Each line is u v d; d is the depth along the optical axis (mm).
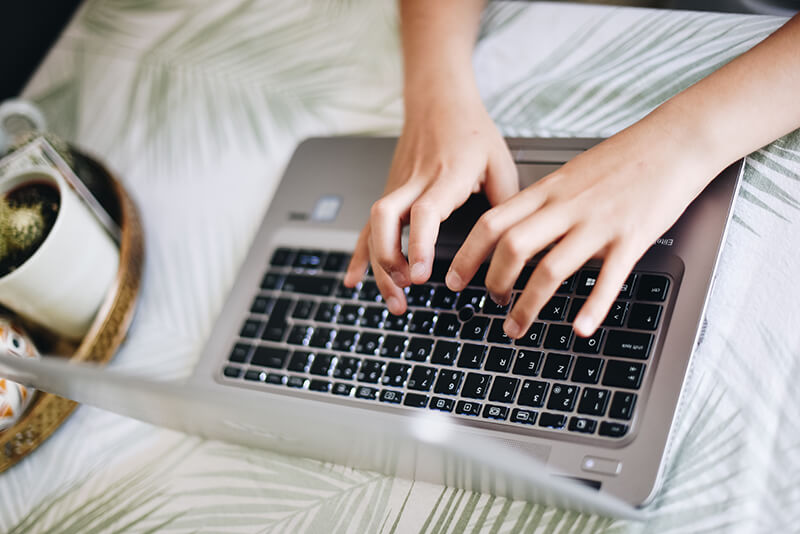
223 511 610
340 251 682
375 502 582
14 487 671
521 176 654
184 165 843
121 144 886
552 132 709
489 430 542
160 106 898
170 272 773
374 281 647
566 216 537
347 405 591
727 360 552
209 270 762
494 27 814
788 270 564
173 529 611
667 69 707
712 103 568
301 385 617
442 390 572
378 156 744
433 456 431
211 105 876
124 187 807
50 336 715
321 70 860
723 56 693
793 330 544
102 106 924
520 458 382
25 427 662
